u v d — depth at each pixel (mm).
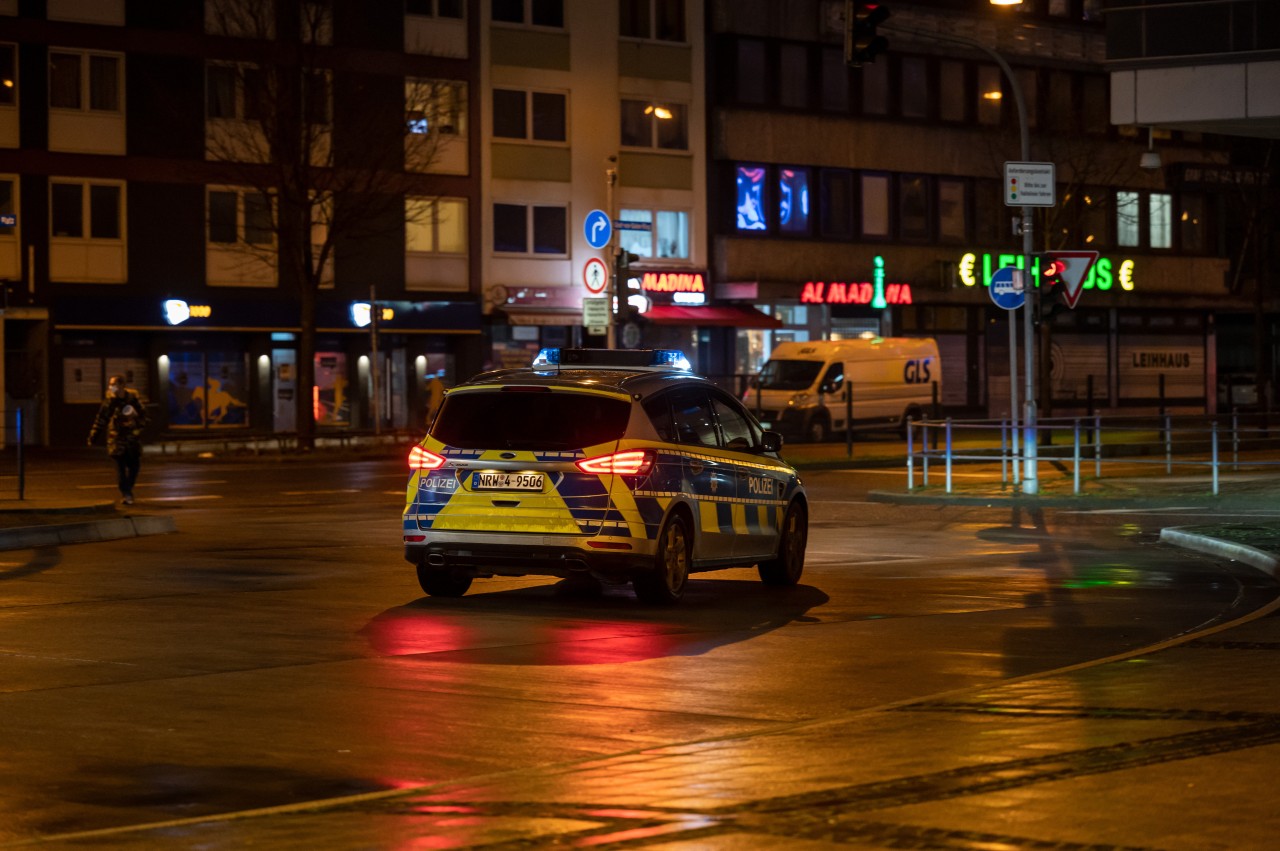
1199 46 35500
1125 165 76625
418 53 60500
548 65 63656
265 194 52812
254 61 54406
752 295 65812
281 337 59438
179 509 31250
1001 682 12367
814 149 69062
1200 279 79125
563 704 11555
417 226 61312
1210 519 29109
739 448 18656
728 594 18375
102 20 55688
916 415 60344
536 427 16781
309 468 45125
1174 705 11164
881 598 18047
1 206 54469
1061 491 34000
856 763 9414
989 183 73750
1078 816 8055
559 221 64125
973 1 72562
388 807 8531
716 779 9055
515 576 18797
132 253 56281
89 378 55938
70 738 10367
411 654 13781
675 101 66312
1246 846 7484
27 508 25906
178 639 14555
